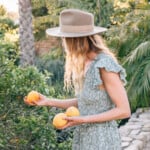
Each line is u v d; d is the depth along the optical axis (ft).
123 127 17.99
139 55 21.70
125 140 16.06
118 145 7.98
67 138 11.69
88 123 7.82
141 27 23.91
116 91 7.37
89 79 7.55
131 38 24.21
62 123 7.48
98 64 7.40
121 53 24.47
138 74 22.06
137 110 21.58
